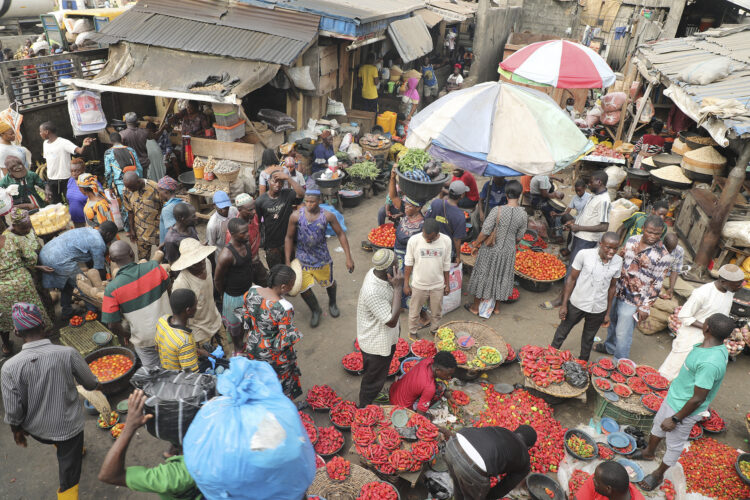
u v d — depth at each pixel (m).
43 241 6.76
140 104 12.07
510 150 6.60
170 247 6.03
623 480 3.29
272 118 10.16
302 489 2.47
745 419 5.69
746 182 8.05
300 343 6.61
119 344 6.12
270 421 2.33
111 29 10.26
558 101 15.65
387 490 4.08
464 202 8.84
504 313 7.47
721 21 19.03
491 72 20.81
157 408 2.95
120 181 8.16
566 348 6.77
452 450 3.81
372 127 13.69
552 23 22.48
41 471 4.69
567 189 11.98
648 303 5.80
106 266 6.73
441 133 6.75
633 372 5.61
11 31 21.00
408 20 14.33
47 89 10.05
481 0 18.34
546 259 8.16
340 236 6.71
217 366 4.81
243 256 5.62
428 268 6.25
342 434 5.13
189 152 10.01
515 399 5.55
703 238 7.24
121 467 2.80
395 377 5.95
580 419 5.53
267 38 9.80
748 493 4.63
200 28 10.12
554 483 4.54
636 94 12.69
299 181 8.51
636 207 8.19
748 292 6.79
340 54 11.80
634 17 20.84
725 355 4.18
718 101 6.58
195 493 2.85
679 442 4.48
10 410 3.77
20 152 7.91
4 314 5.54
